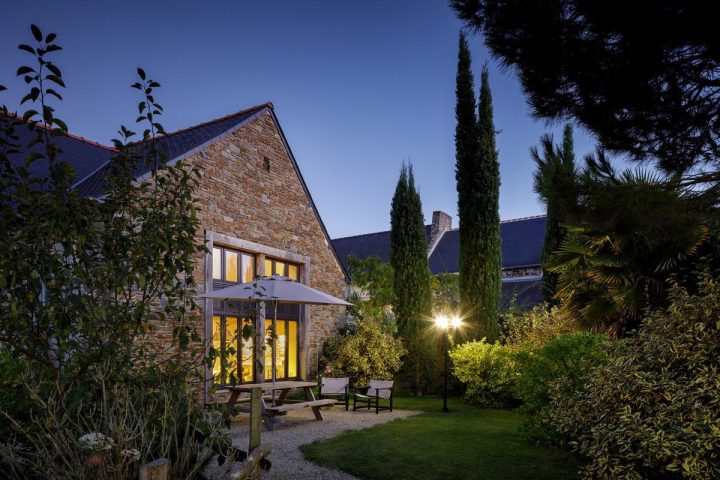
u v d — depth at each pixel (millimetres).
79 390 3180
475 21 4383
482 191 12047
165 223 3861
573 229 7773
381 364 11789
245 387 7633
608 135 4730
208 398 8781
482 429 7266
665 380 3705
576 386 5738
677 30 3684
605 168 4934
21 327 3277
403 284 12477
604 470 3707
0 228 3121
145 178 7598
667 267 6781
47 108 3277
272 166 11742
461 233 12227
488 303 11773
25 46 3211
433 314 12617
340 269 14422
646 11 3629
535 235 23031
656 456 3447
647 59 3941
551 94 4531
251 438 4211
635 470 3689
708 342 3820
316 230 13375
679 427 3350
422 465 5301
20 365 3457
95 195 7449
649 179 4809
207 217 9539
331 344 13031
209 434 3812
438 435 6809
